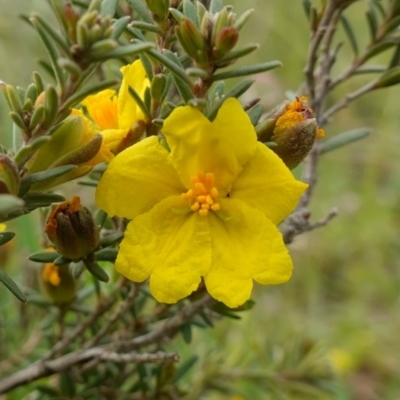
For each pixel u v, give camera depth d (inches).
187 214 4.9
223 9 4.6
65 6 4.2
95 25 4.2
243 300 4.7
